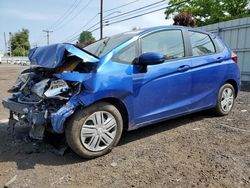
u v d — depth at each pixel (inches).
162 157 164.1
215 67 221.9
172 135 198.7
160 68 187.6
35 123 159.0
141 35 188.4
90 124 164.2
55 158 169.6
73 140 159.3
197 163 154.7
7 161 167.0
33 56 186.2
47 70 175.3
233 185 131.6
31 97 175.0
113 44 187.6
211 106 226.1
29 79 181.9
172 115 198.8
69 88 161.0
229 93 239.9
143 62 174.9
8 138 201.8
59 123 154.7
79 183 141.3
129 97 174.4
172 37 202.5
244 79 523.8
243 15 1155.9
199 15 1299.2
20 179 146.5
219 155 162.4
